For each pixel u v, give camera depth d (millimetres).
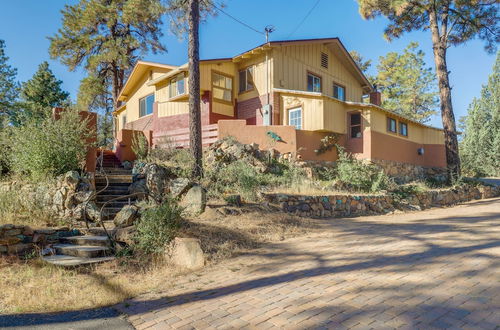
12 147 9062
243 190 10617
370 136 16984
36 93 28250
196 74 11633
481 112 27969
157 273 5395
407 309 3414
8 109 25938
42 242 6461
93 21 26703
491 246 5676
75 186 7984
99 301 4285
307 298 3955
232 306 3918
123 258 5914
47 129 8992
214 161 13461
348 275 4691
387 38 20656
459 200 16953
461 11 18641
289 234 8000
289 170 14227
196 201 8477
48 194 7859
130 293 4555
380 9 18734
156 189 9781
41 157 8523
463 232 7230
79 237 6613
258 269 5449
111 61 27578
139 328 3488
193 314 3766
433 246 6031
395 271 4676
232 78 19609
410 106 40750
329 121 16609
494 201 15883
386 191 14211
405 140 20391
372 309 3479
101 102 32781
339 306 3629
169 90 20391
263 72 18484
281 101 17953
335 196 11680
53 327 3518
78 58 27844
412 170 20609
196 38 11758
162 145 16203
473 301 3494
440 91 19359
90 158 9891
